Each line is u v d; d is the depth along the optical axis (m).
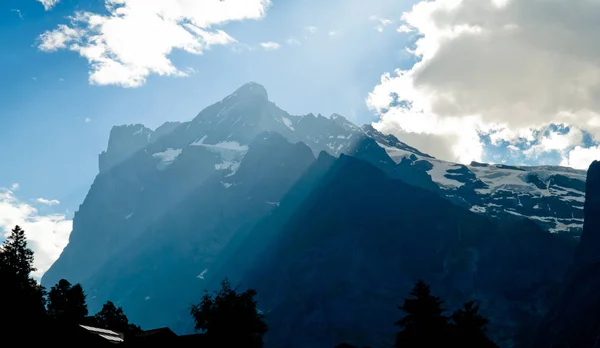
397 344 98.75
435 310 99.00
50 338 110.38
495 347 96.62
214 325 114.25
